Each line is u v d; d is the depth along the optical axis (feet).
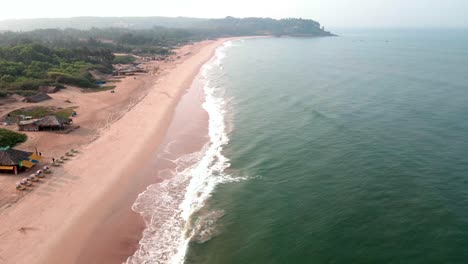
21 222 100.22
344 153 144.15
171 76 351.67
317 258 84.43
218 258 87.40
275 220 101.14
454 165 128.77
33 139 161.79
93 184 124.06
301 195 113.91
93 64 378.94
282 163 139.03
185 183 126.31
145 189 122.11
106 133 175.94
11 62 304.71
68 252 89.86
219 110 222.89
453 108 205.98
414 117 189.57
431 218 96.78
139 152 153.58
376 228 93.86
